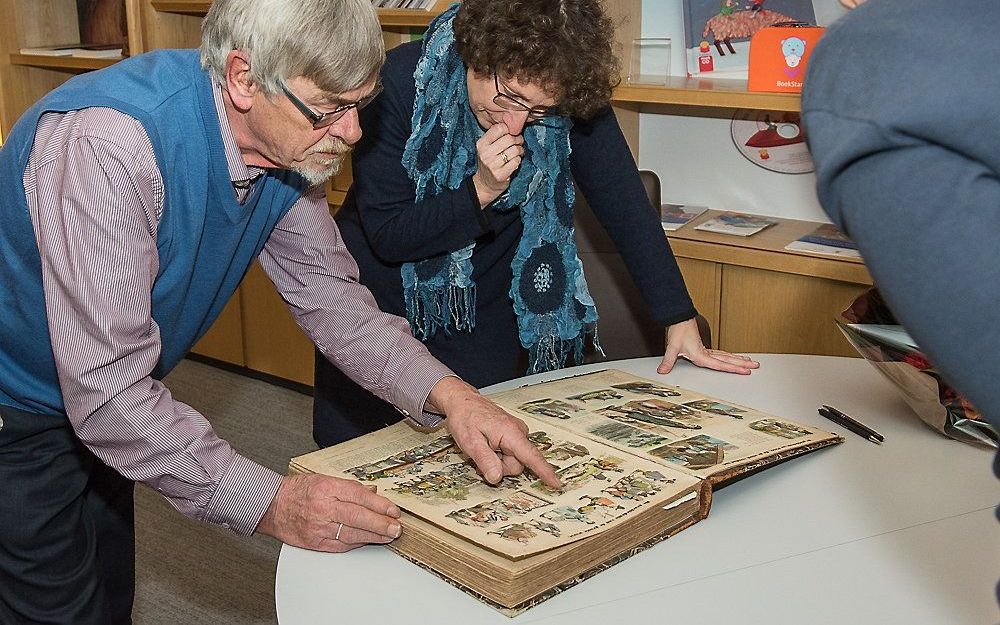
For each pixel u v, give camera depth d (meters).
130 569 1.61
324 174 1.25
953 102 0.57
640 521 1.11
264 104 1.14
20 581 1.38
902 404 1.51
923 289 0.59
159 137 1.15
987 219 0.56
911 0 0.62
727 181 2.89
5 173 1.19
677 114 2.91
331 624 0.99
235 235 1.31
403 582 1.07
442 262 1.73
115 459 1.17
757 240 2.62
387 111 1.66
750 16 2.69
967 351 0.57
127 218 1.12
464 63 1.64
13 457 1.34
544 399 1.48
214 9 1.15
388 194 1.67
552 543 1.03
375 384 1.41
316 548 1.13
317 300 1.43
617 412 1.42
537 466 1.19
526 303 1.78
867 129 0.60
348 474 1.23
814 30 2.37
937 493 1.24
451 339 1.83
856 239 0.63
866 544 1.12
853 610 1.00
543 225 1.76
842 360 1.71
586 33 1.44
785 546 1.12
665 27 2.83
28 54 3.62
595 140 1.71
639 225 1.71
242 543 2.60
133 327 1.13
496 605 1.01
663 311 1.69
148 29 3.29
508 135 1.53
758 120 2.80
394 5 2.84
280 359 3.53
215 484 1.16
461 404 1.29
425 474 1.23
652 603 1.02
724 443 1.30
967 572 1.07
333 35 1.09
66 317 1.13
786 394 1.56
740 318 2.62
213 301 1.40
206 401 3.46
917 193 0.58
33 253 1.20
